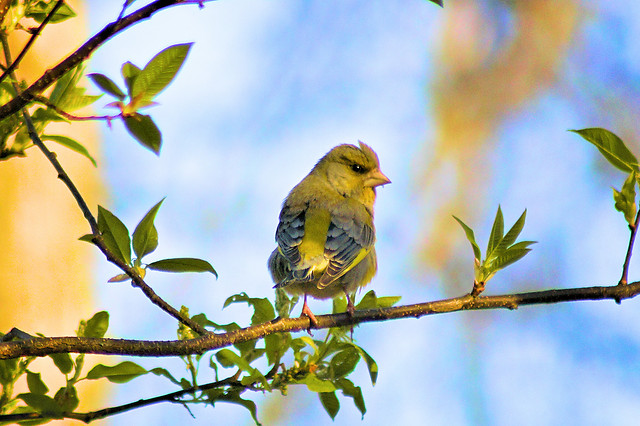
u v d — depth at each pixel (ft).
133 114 17.30
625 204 25.77
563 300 26.61
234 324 24.27
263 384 21.15
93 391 43.80
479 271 26.86
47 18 17.04
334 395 24.03
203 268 22.09
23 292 43.55
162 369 22.00
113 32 16.83
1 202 43.86
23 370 21.97
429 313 27.12
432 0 17.04
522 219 26.73
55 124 48.57
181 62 17.40
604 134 24.18
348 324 27.12
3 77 17.06
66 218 46.68
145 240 22.12
